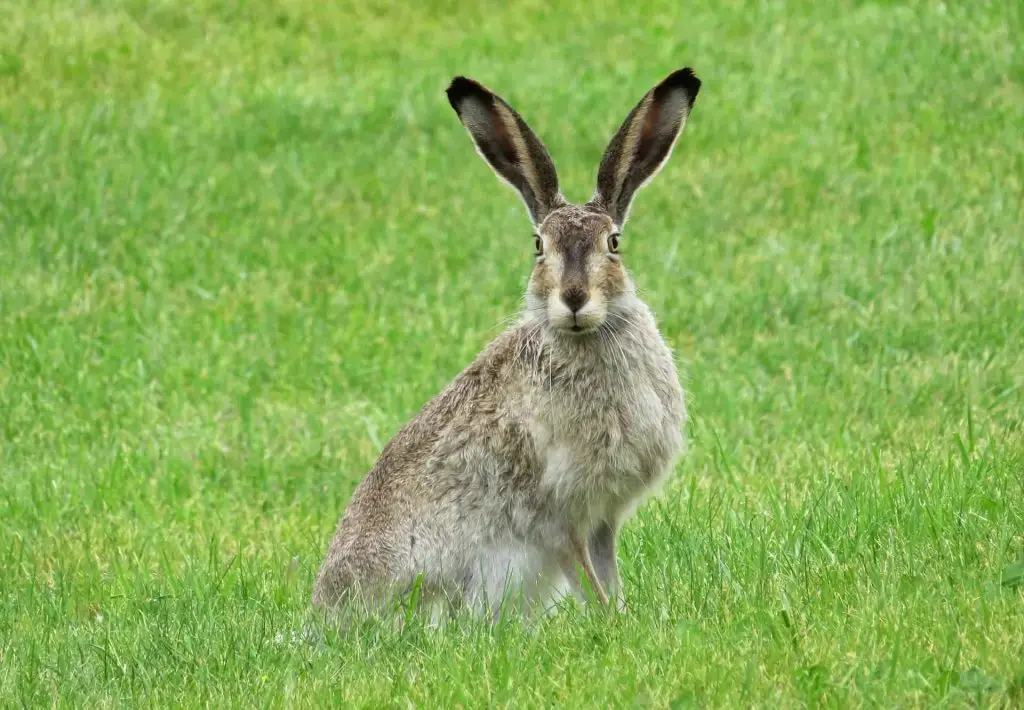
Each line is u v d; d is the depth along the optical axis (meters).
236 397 17.41
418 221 23.30
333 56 30.88
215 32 31.94
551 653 9.70
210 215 23.47
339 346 18.62
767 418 15.87
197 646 10.51
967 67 27.12
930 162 23.62
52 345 18.66
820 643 9.21
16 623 11.59
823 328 18.28
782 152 24.69
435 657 9.74
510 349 10.79
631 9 32.84
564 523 10.66
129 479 15.25
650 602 10.62
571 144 25.64
